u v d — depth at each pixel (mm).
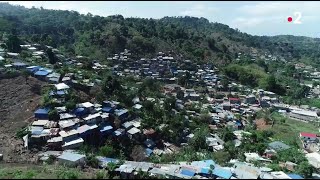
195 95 113938
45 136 60656
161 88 117312
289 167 53875
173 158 61906
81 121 68000
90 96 80688
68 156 52125
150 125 77312
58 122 65812
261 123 95438
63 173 43000
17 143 59156
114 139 68250
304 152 67688
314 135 80438
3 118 67000
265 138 78188
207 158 57969
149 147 70500
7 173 44531
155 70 138875
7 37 112750
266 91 135875
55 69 91750
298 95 134625
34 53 107438
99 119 70562
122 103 82812
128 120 77375
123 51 147625
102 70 111812
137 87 103812
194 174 46156
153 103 87562
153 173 46250
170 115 85000
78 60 118438
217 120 91938
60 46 143250
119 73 123438
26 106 71000
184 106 99500
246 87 141625
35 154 56469
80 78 88188
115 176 44688
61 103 71875
